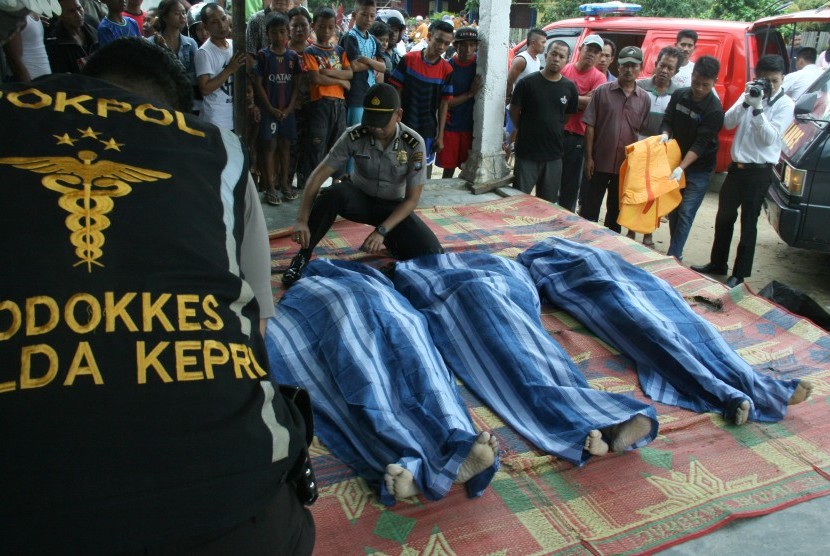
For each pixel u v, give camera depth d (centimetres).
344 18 1764
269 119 552
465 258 380
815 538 229
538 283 384
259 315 139
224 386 113
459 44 611
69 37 558
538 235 505
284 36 548
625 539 224
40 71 490
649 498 243
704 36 807
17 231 109
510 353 288
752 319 392
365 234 488
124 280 111
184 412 108
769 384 299
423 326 300
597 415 259
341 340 275
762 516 239
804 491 252
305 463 131
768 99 525
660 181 527
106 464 100
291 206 570
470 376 296
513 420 273
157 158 126
